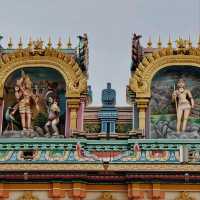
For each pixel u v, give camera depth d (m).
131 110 42.31
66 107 41.84
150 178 37.41
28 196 37.69
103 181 37.84
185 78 42.38
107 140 39.69
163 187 37.56
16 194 37.78
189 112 41.38
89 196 37.72
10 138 39.66
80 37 43.47
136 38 42.75
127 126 42.00
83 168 37.66
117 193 37.78
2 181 37.81
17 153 38.78
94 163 37.78
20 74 42.78
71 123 41.22
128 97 42.53
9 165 37.84
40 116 41.97
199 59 42.06
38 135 41.34
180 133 41.00
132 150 38.78
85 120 42.19
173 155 38.28
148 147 38.66
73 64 42.34
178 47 42.34
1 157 38.59
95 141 39.44
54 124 41.41
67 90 41.78
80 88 41.75
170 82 42.41
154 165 37.59
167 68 42.31
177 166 37.44
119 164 37.72
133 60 42.50
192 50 42.19
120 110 42.34
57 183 37.72
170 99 42.03
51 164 37.84
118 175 37.72
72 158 38.34
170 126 41.34
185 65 42.09
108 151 39.25
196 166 37.41
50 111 41.78
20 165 37.84
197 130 41.09
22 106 41.78
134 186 37.41
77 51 43.44
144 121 41.12
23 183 37.91
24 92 42.16
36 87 42.56
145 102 41.47
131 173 37.50
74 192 37.47
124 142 39.31
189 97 41.69
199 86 42.09
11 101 42.34
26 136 41.22
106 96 42.62
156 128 41.31
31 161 38.25
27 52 42.66
